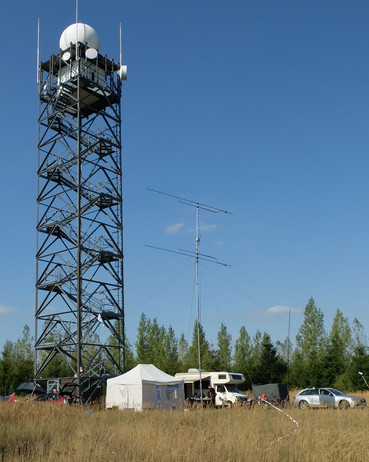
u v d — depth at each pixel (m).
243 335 89.44
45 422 22.03
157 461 13.23
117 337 49.50
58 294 50.06
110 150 53.69
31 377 72.75
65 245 51.62
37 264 50.66
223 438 16.55
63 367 74.62
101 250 49.47
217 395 43.97
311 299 77.19
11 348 82.19
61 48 54.50
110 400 38.38
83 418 25.09
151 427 18.83
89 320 47.59
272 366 73.50
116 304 50.06
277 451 13.66
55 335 48.09
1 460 14.16
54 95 53.44
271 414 25.95
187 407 35.50
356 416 25.69
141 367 40.38
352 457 13.66
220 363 77.12
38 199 52.09
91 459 13.63
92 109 54.38
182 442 14.37
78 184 49.16
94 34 54.72
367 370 67.62
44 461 13.54
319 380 71.38
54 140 52.56
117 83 55.94
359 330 83.94
